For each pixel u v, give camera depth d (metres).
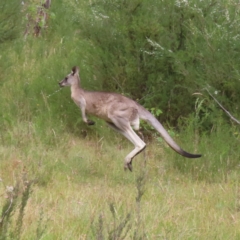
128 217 12.92
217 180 23.33
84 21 29.28
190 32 27.91
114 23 28.75
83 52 29.91
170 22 28.39
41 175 21.27
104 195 19.31
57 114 29.17
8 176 20.83
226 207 19.55
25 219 16.00
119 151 26.39
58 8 42.97
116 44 28.77
